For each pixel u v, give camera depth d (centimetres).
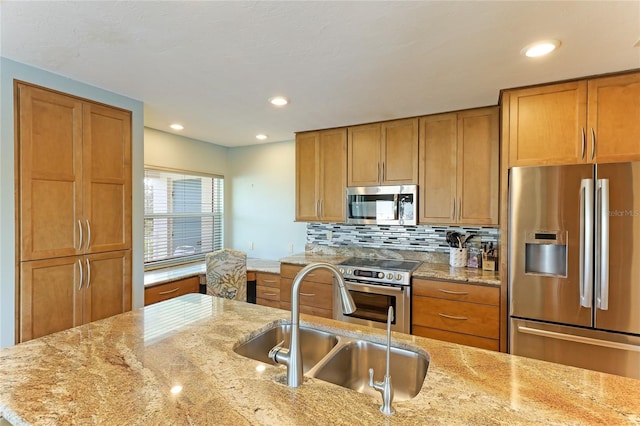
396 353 138
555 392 99
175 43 166
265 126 334
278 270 356
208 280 333
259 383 104
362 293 291
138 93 239
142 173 259
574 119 211
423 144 293
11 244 186
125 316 169
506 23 146
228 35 158
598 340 195
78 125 217
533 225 214
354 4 133
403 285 270
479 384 104
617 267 190
